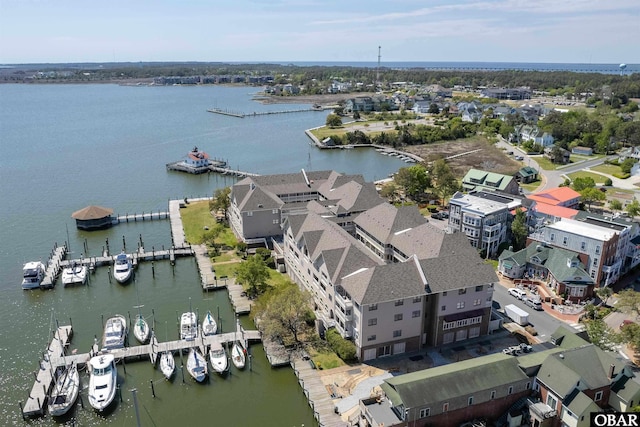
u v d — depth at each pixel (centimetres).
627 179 16850
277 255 10225
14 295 9150
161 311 8550
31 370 6912
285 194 12275
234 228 11994
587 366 5772
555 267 8900
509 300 8600
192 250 10950
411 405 5250
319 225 8906
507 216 10844
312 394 6200
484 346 7238
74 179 17050
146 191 15912
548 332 7588
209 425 5888
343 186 11731
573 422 5278
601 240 8575
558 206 11256
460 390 5456
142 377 6738
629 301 7531
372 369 6712
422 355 7038
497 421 5675
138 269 10312
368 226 9681
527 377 5691
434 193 15012
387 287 6719
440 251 7856
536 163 19388
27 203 14462
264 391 6494
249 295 8856
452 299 7125
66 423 5906
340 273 7294
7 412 6069
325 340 7438
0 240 11712
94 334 7819
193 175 18062
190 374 6719
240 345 7425
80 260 10369
